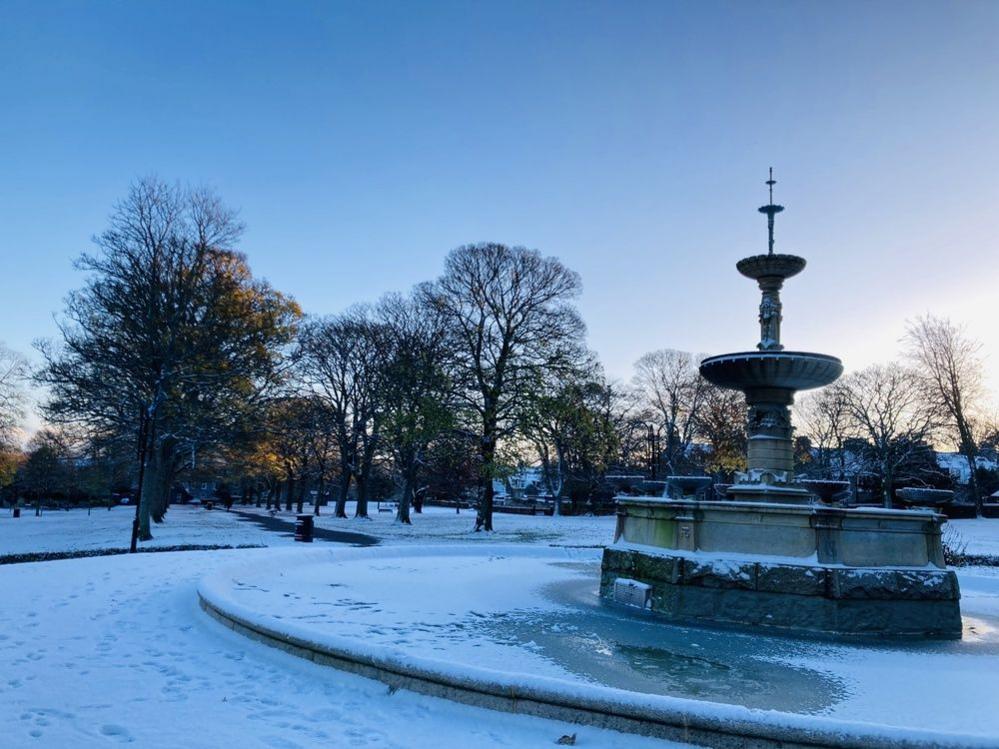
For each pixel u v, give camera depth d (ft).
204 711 19.66
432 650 25.99
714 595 34.22
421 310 146.30
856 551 34.04
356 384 156.97
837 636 31.76
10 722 18.33
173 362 90.22
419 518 159.53
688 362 217.36
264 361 102.89
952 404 171.53
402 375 133.69
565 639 28.86
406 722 19.26
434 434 118.21
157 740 17.38
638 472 208.33
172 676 23.00
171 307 90.07
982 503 188.85
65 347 92.43
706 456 211.61
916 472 179.83
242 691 21.65
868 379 182.70
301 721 19.12
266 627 26.32
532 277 123.34
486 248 122.93
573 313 124.36
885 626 32.50
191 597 35.81
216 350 95.50
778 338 44.98
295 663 24.32
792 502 41.63
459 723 19.27
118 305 88.89
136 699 20.53
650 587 36.47
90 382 89.30
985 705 21.03
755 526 35.01
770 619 33.14
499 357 121.70
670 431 210.38
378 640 27.20
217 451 126.62
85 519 151.33
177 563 50.98
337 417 157.89
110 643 27.12
